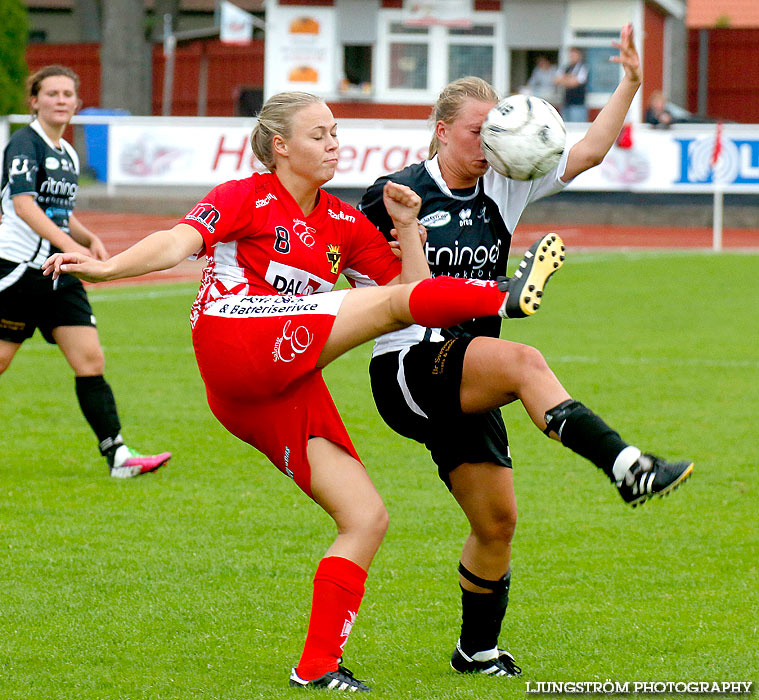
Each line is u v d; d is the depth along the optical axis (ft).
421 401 24.88
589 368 65.41
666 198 144.56
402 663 26.81
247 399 23.86
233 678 25.44
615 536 36.76
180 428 52.21
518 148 25.07
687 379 62.59
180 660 26.61
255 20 185.57
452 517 38.75
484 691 24.64
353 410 55.52
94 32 235.81
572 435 22.08
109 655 26.89
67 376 64.44
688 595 31.24
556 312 86.48
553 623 29.19
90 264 21.74
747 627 28.71
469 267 26.68
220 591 31.50
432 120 26.48
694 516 38.93
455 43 162.09
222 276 24.16
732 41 196.34
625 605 30.50
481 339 24.29
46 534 36.55
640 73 26.91
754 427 51.90
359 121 118.73
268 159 24.68
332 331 23.15
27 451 48.06
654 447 48.21
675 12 173.17
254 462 46.68
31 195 42.65
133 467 44.04
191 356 69.87
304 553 35.04
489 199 26.66
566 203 146.30
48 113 43.75
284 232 24.22
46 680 25.31
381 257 25.67
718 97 198.18
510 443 49.65
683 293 95.35
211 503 40.55
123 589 31.53
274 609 30.17
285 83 163.43
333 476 23.82
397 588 31.99
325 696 23.36
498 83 162.61
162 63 208.03
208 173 119.55
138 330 79.15
